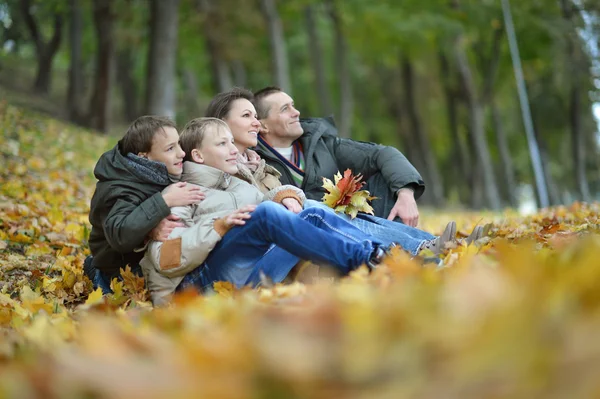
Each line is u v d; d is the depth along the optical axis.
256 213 6.60
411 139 62.56
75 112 44.47
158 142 7.28
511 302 2.48
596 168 58.03
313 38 51.41
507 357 2.24
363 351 2.37
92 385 2.38
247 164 8.06
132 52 59.31
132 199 7.18
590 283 2.53
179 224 6.97
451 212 38.12
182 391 2.30
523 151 63.16
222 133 7.52
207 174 7.35
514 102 59.25
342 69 50.19
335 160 9.27
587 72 48.59
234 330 3.08
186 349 2.76
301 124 9.45
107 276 8.06
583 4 49.44
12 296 8.46
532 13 48.12
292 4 49.41
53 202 15.30
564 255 3.68
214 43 45.38
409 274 4.57
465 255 6.14
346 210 7.71
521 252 2.90
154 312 5.51
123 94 59.91
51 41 52.62
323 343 2.52
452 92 56.59
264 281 5.46
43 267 9.84
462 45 48.88
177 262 6.76
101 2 42.28
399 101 62.34
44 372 2.56
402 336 2.46
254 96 9.09
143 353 3.07
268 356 2.35
